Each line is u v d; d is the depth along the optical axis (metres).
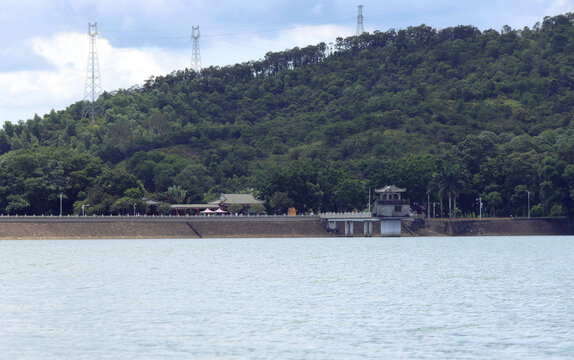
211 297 102.62
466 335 77.12
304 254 182.00
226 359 67.38
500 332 78.56
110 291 109.12
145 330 79.69
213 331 79.06
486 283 118.81
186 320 85.06
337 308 93.12
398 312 90.31
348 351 70.38
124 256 174.62
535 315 88.06
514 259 165.88
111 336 76.75
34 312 90.44
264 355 68.88
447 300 99.81
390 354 69.31
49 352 70.12
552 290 109.62
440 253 185.12
